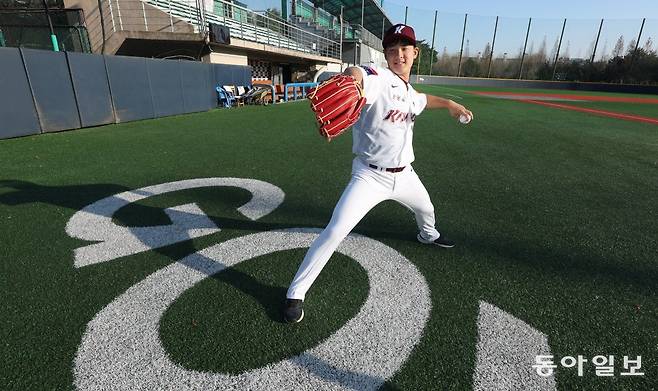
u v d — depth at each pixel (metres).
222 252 2.62
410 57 1.85
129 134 7.14
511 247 2.74
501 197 3.86
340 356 1.69
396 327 1.88
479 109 13.74
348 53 32.44
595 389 1.53
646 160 5.67
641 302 2.10
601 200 3.81
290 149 6.03
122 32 13.36
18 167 4.73
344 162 5.21
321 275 2.34
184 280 2.27
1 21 13.26
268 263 2.48
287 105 14.23
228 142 6.52
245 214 3.30
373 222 3.14
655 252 2.69
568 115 12.21
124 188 3.97
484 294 2.15
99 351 1.70
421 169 4.94
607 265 2.50
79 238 2.81
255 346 1.74
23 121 6.63
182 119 9.52
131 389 1.51
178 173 4.56
